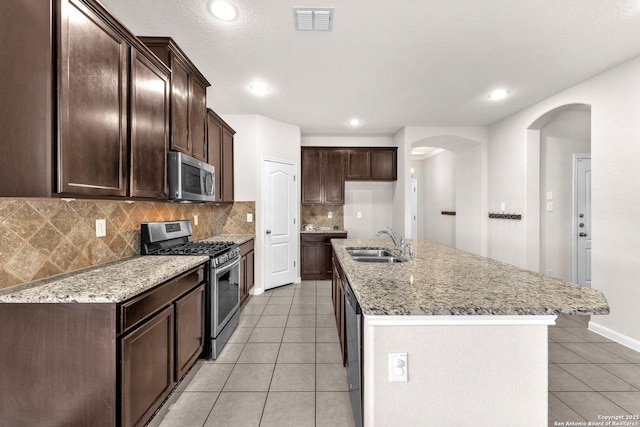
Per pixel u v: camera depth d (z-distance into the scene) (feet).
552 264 12.60
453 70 8.71
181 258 7.01
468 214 16.19
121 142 5.22
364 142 17.15
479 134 14.85
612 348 8.07
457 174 17.33
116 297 4.00
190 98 8.04
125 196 5.35
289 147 14.55
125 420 4.12
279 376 6.81
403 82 9.57
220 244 9.34
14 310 4.06
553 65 8.40
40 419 4.07
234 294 9.23
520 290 4.18
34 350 4.05
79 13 4.26
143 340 4.62
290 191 14.65
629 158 8.05
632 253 7.97
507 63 8.30
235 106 11.91
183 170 7.13
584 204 12.64
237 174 13.03
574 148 12.60
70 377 4.02
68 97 4.06
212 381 6.64
